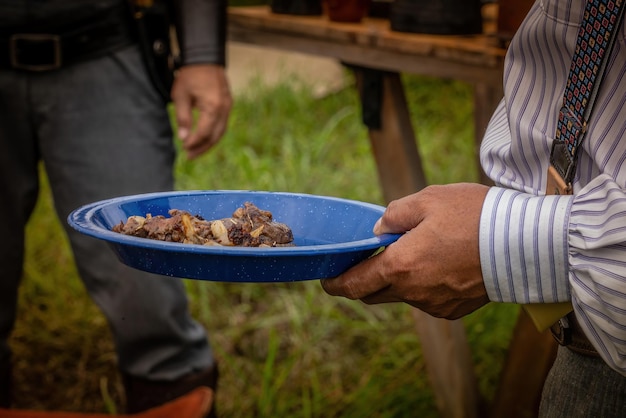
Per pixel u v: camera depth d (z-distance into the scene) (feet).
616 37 4.20
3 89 7.59
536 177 4.73
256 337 11.96
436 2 8.63
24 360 11.62
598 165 4.29
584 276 4.14
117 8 7.72
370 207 5.08
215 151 17.08
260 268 4.23
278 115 19.06
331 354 11.61
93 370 11.46
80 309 12.59
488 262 4.34
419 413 10.28
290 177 15.99
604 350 4.16
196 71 8.44
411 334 11.79
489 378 10.85
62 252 13.70
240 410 10.39
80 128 7.73
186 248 4.09
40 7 7.43
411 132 9.42
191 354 8.39
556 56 4.57
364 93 9.36
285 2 10.16
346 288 4.64
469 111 20.06
